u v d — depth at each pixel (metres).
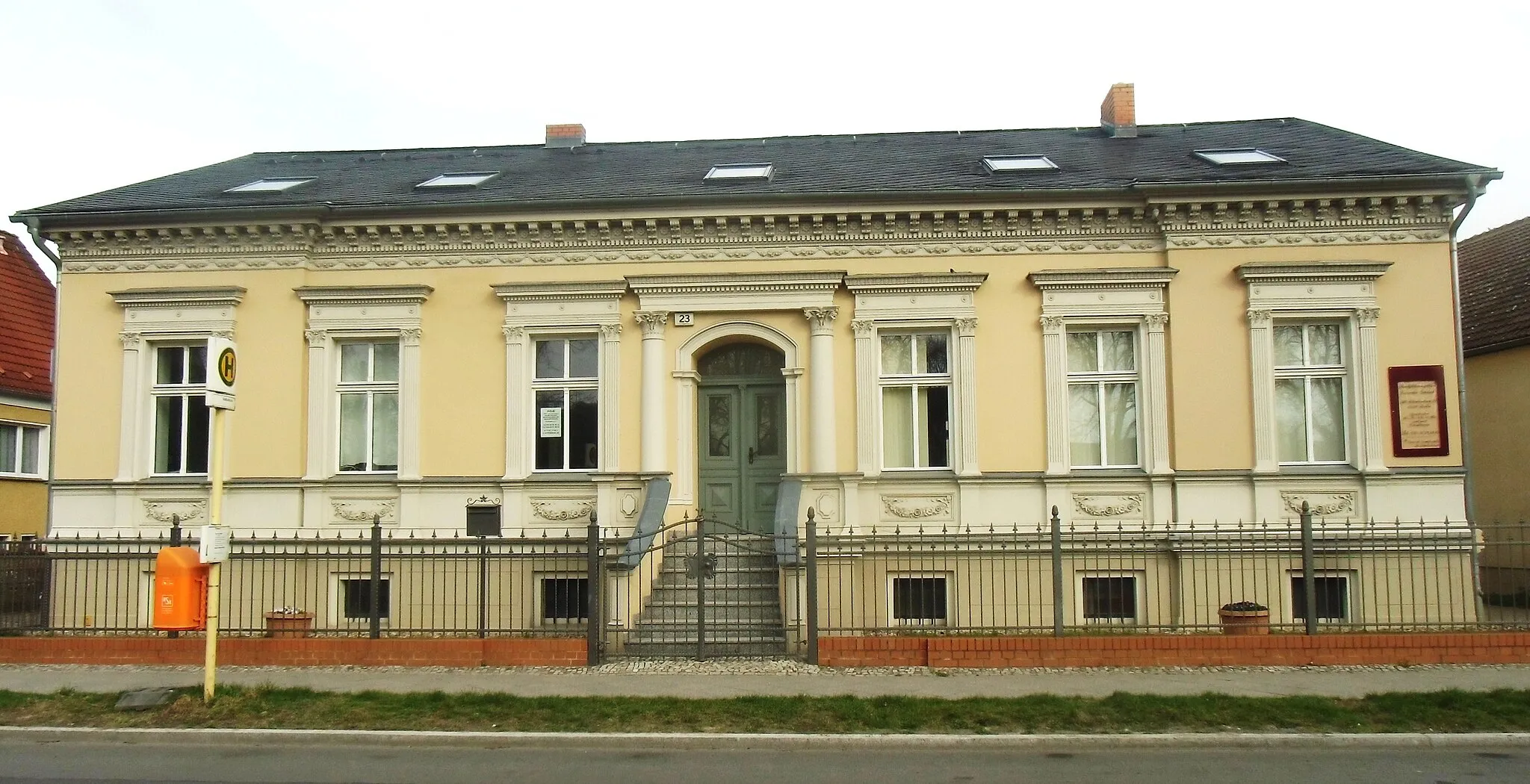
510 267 15.98
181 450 16.09
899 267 15.61
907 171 16.88
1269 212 15.17
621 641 13.05
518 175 17.86
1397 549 13.66
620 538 15.04
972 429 15.32
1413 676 11.36
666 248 15.84
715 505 16.23
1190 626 13.55
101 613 15.56
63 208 15.99
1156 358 15.26
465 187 16.81
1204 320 15.23
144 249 16.08
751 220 15.59
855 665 12.12
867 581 15.07
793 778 8.07
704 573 12.88
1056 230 15.52
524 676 11.63
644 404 15.55
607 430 15.63
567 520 15.47
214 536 10.11
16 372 22.61
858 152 18.73
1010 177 16.14
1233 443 15.08
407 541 12.84
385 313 15.88
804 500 15.16
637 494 15.29
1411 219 15.13
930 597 15.11
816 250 15.68
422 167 19.14
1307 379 15.40
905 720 9.47
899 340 15.86
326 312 15.88
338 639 12.40
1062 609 12.91
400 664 12.31
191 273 16.05
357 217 15.77
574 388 16.05
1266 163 16.00
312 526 15.56
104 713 9.95
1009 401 15.38
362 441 16.12
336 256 16.08
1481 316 20.31
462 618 15.31
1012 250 15.56
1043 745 8.99
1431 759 8.59
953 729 9.26
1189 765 8.41
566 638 12.33
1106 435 15.55
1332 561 14.81
